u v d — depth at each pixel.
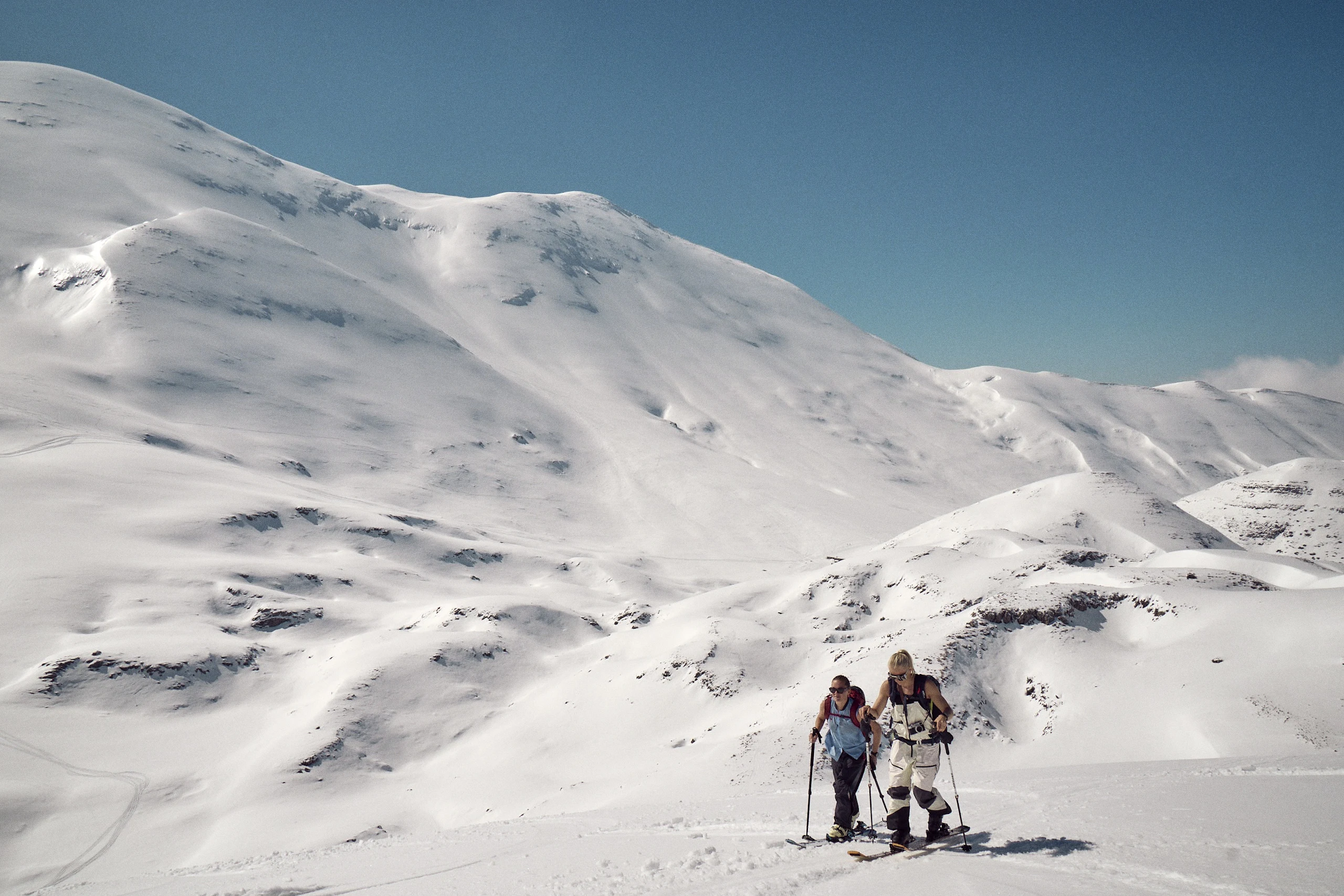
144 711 68.44
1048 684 46.50
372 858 11.70
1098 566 74.38
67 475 122.25
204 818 52.94
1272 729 35.38
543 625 90.44
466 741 63.88
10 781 55.50
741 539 199.88
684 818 11.19
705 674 58.81
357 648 79.31
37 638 76.44
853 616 76.44
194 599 90.19
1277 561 73.62
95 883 16.05
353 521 131.75
